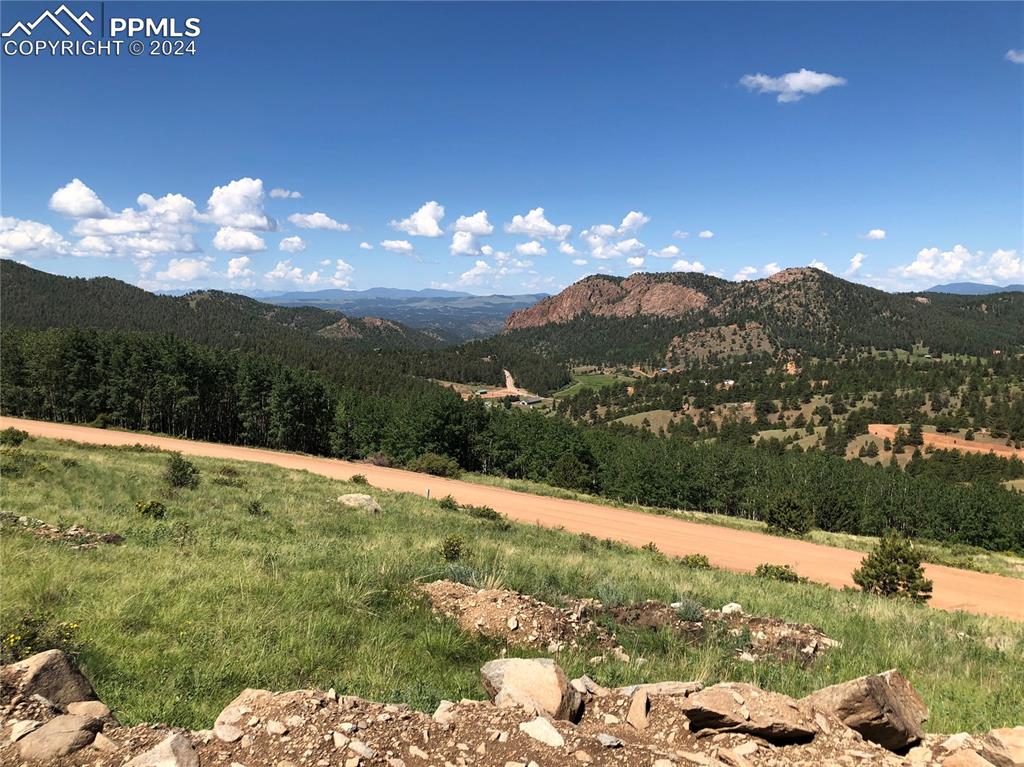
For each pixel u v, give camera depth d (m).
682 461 82.12
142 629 7.28
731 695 5.05
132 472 26.56
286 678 6.26
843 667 8.53
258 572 10.42
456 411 84.94
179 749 3.76
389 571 11.23
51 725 3.96
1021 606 23.12
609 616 10.26
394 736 4.36
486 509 30.92
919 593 19.58
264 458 56.03
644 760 4.41
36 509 16.05
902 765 4.47
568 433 86.44
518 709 4.99
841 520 77.00
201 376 85.12
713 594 13.41
